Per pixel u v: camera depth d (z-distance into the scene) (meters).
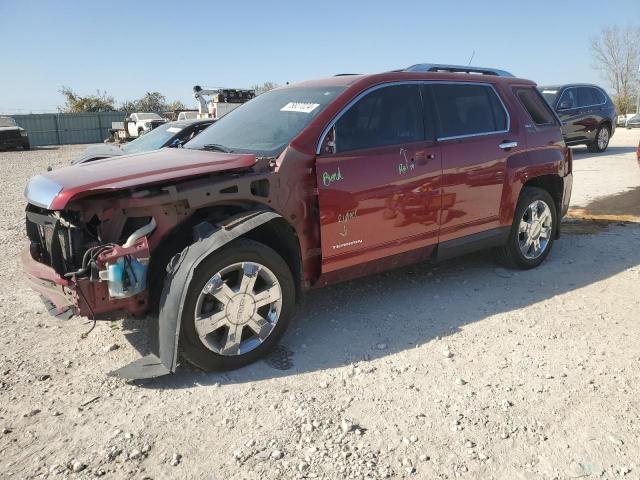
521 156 5.24
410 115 4.51
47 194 3.44
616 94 53.94
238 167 3.66
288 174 3.84
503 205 5.12
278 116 4.37
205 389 3.45
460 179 4.71
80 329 4.41
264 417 3.13
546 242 5.67
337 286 5.19
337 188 3.99
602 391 3.29
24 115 43.44
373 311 4.60
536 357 3.73
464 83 4.97
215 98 23.77
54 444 2.94
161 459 2.80
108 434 3.02
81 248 3.44
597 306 4.59
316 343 4.04
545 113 5.72
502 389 3.35
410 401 3.25
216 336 3.66
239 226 3.52
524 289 5.04
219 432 3.01
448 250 4.81
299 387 3.44
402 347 3.94
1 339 4.25
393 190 4.28
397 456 2.76
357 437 2.92
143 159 4.03
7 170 19.95
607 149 17.50
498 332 4.14
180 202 3.55
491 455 2.76
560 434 2.91
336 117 4.09
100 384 3.54
